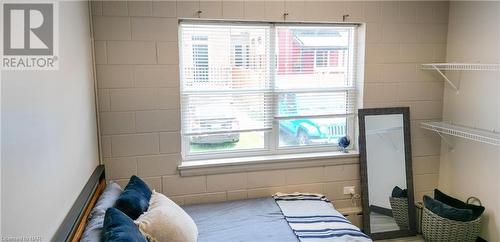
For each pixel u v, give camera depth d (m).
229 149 2.98
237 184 2.88
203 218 2.44
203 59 2.79
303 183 3.03
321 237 2.15
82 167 2.06
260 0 2.72
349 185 3.13
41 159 1.33
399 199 3.16
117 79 2.55
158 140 2.69
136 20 2.53
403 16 3.03
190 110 2.80
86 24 2.32
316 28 2.99
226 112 2.88
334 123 3.19
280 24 2.90
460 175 3.10
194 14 2.62
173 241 1.73
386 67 3.06
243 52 2.86
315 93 3.07
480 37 2.82
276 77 2.96
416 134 3.23
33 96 1.28
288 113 3.03
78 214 1.67
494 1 2.69
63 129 1.66
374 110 3.07
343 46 3.09
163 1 2.56
